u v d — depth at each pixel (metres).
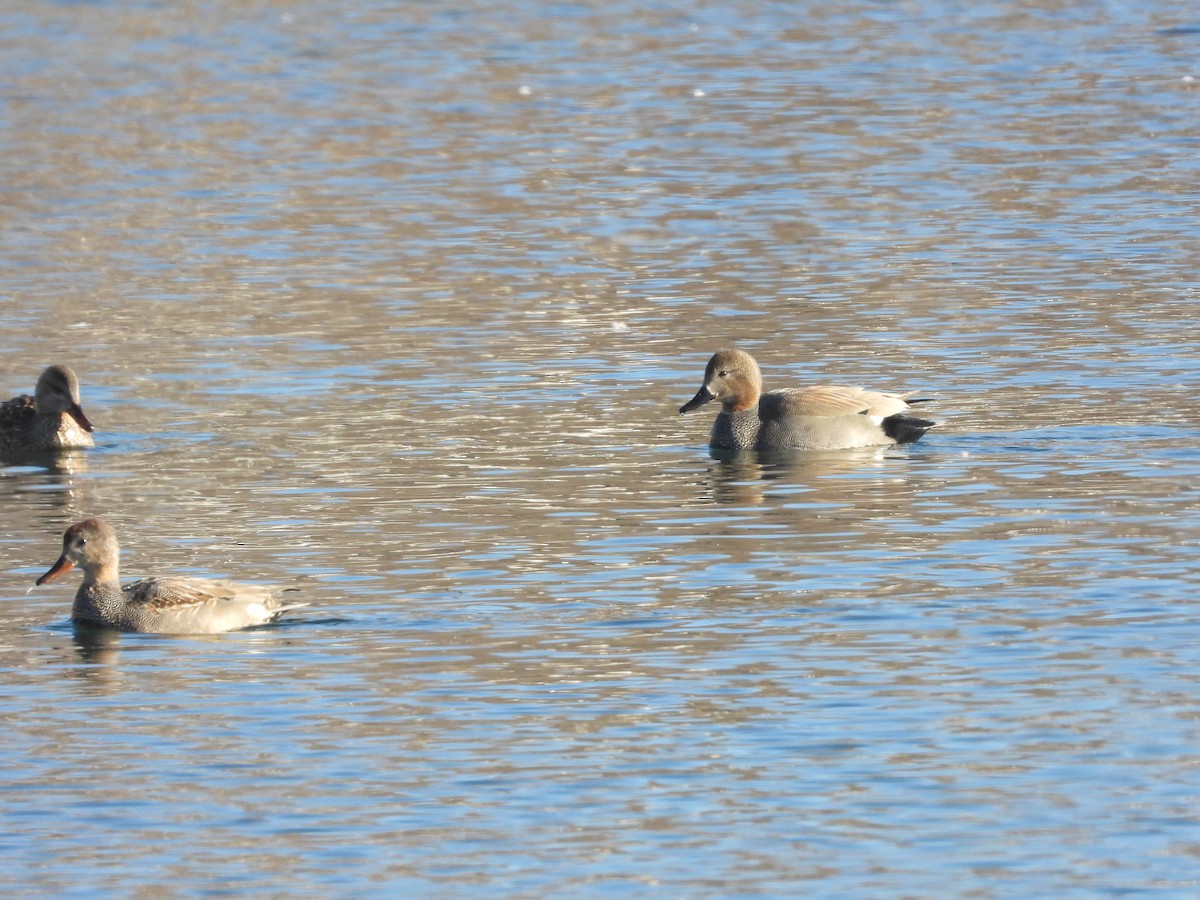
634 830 13.92
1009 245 34.28
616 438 24.44
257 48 57.41
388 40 58.50
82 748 15.45
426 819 14.16
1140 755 14.86
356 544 20.31
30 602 19.08
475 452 23.80
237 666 17.12
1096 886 13.03
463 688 16.44
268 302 31.78
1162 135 43.47
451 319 30.56
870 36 57.72
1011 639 17.16
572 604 18.34
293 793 14.61
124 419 25.75
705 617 17.94
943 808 14.13
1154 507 20.86
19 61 55.62
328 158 43.25
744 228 36.19
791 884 13.16
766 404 24.16
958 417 24.70
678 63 54.00
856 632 17.45
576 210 37.97
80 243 35.97
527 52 56.16
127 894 13.20
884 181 39.81
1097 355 27.36
